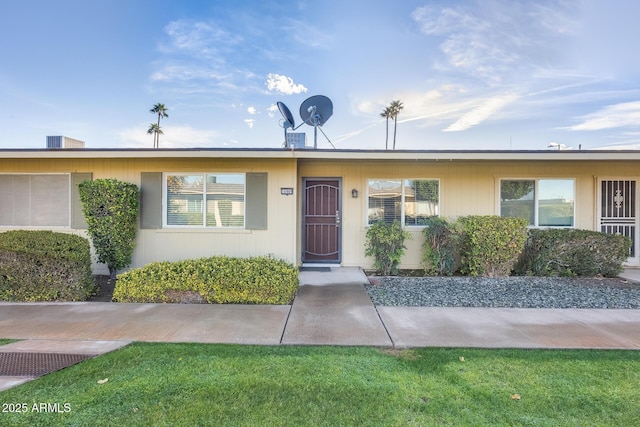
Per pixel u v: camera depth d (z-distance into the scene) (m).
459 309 4.64
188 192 7.04
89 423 2.13
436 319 4.21
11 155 6.38
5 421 2.14
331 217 7.90
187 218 7.05
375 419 2.20
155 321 4.11
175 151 6.42
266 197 6.95
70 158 6.82
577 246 6.78
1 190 7.16
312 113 8.48
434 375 2.78
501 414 2.26
